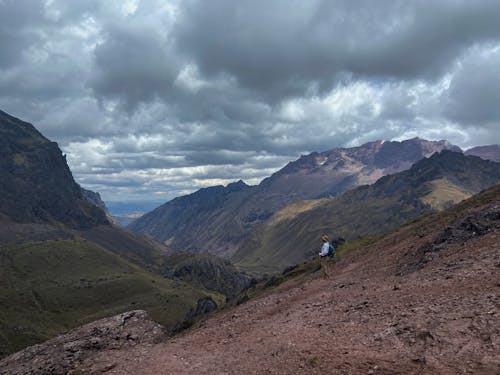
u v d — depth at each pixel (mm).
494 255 18781
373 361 11547
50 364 18953
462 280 16797
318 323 16750
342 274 32156
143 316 23719
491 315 12156
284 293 26875
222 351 16047
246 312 23516
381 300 17594
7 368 20422
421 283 18625
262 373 12750
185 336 20328
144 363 16641
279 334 16359
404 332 12906
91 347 20062
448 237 26391
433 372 10203
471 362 10180
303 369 12188
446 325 12359
